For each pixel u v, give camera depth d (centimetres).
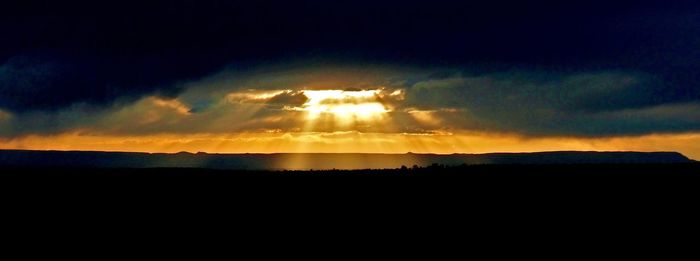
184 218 3825
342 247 3180
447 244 3228
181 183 5406
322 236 3381
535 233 3431
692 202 4184
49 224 3628
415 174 5772
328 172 6294
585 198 4372
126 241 3250
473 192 4688
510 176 5444
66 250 3061
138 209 4116
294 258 2952
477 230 3506
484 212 3978
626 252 3041
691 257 2962
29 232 3428
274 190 4941
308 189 4972
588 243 3206
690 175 5312
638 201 4238
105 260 2869
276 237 3347
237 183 5409
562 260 2933
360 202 4356
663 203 4169
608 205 4119
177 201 4422
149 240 3291
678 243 3216
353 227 3600
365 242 3262
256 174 6228
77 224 3631
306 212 4016
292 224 3656
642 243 3216
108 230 3488
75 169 7006
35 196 4597
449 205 4212
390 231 3478
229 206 4234
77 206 4184
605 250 3059
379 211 4038
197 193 4803
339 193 4747
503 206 4156
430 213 3966
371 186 5072
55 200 4419
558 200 4325
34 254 2983
